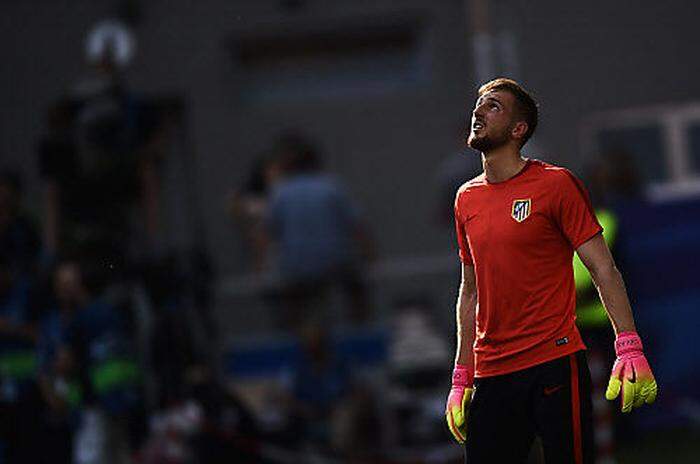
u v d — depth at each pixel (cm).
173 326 3869
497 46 5181
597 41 5319
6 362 3425
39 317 3512
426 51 5562
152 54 5525
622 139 5325
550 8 5297
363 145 5559
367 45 5591
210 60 5534
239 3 5541
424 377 4344
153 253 3953
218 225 5447
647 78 5328
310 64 5612
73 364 3528
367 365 4366
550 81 5312
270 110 5562
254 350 4469
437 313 4841
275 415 4081
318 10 5553
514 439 1795
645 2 5303
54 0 5509
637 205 4562
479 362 1809
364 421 4122
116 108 3884
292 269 4394
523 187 1761
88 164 3862
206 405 3784
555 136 5312
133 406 3638
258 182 4972
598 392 3506
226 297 4784
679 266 4547
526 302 1764
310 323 4312
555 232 1758
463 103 5503
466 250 1847
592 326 3591
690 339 4519
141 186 3919
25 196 5450
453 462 3938
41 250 3588
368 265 4519
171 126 5528
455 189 4481
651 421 4419
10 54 5512
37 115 5494
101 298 3662
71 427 3503
